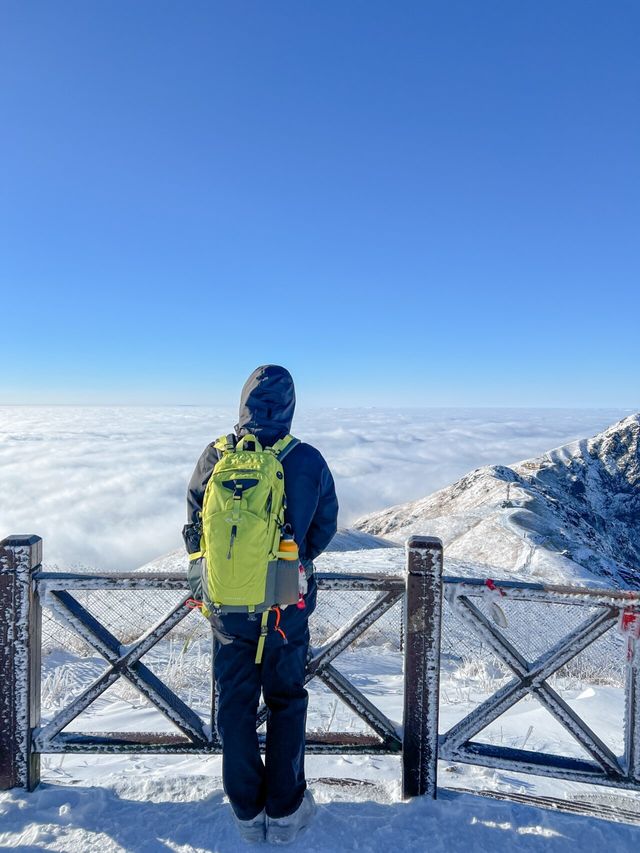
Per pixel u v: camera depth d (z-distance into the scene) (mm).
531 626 10773
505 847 2369
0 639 2742
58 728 2807
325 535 2533
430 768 2721
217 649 2471
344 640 2799
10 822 2498
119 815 2533
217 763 3262
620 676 7453
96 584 2789
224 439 2488
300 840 2379
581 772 2748
